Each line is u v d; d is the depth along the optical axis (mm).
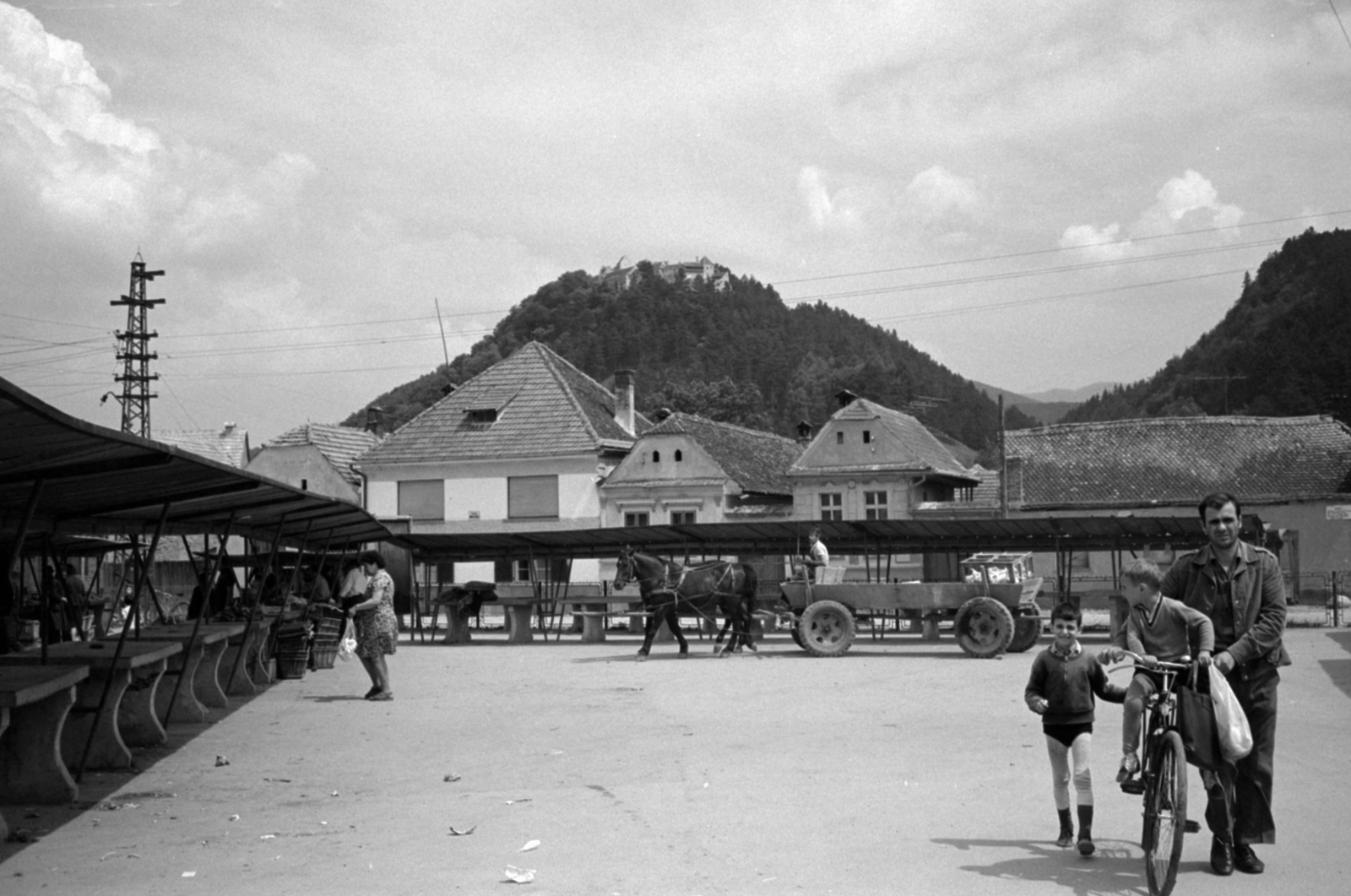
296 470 63469
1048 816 9688
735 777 11547
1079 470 53438
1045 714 8609
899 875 7922
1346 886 7574
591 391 62188
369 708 18016
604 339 157875
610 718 16266
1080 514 51500
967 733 14328
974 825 9375
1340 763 11805
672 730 14953
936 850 8594
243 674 20281
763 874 7969
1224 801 7852
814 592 27234
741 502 54656
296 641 23250
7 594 17422
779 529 33469
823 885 7695
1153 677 7898
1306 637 30500
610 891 7602
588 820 9742
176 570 47156
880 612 27703
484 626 44812
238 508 16484
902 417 55594
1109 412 142500
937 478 52188
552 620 41500
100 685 12680
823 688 19641
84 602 25469
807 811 9953
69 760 12625
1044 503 51781
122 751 12664
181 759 13203
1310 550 49312
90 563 36750
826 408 139125
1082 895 7457
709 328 161125
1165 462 52750
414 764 12727
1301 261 103500
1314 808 9758
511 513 55969
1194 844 8789
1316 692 18109
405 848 8898
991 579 28891
